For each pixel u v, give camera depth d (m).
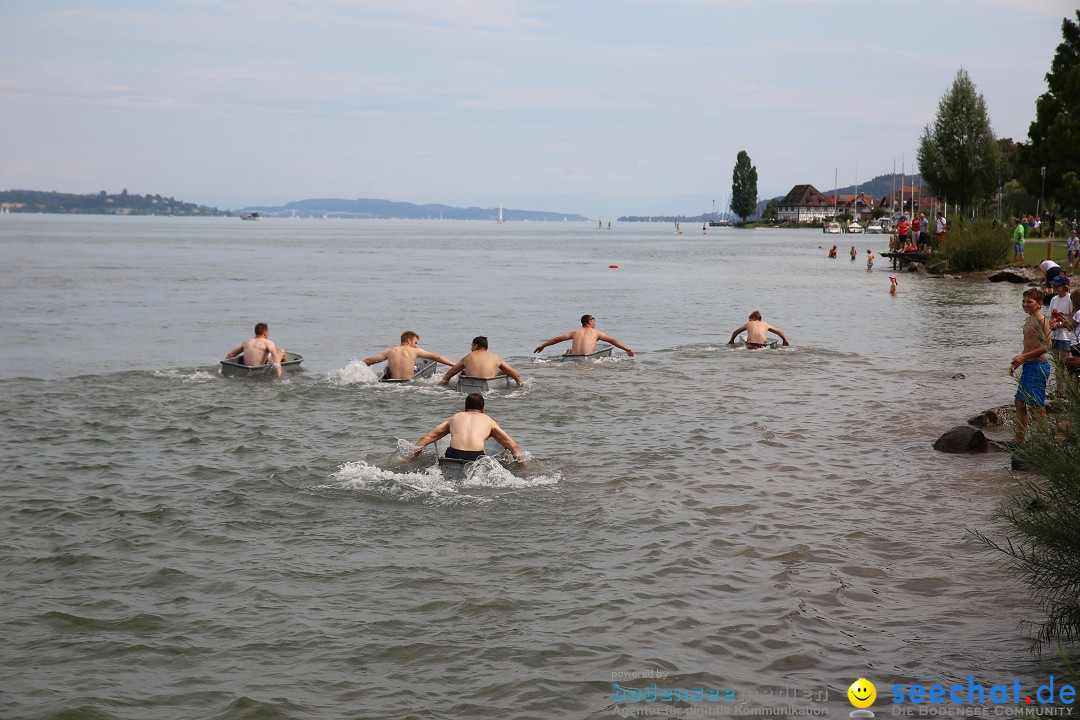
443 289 47.50
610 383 19.47
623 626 7.75
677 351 24.34
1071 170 69.94
